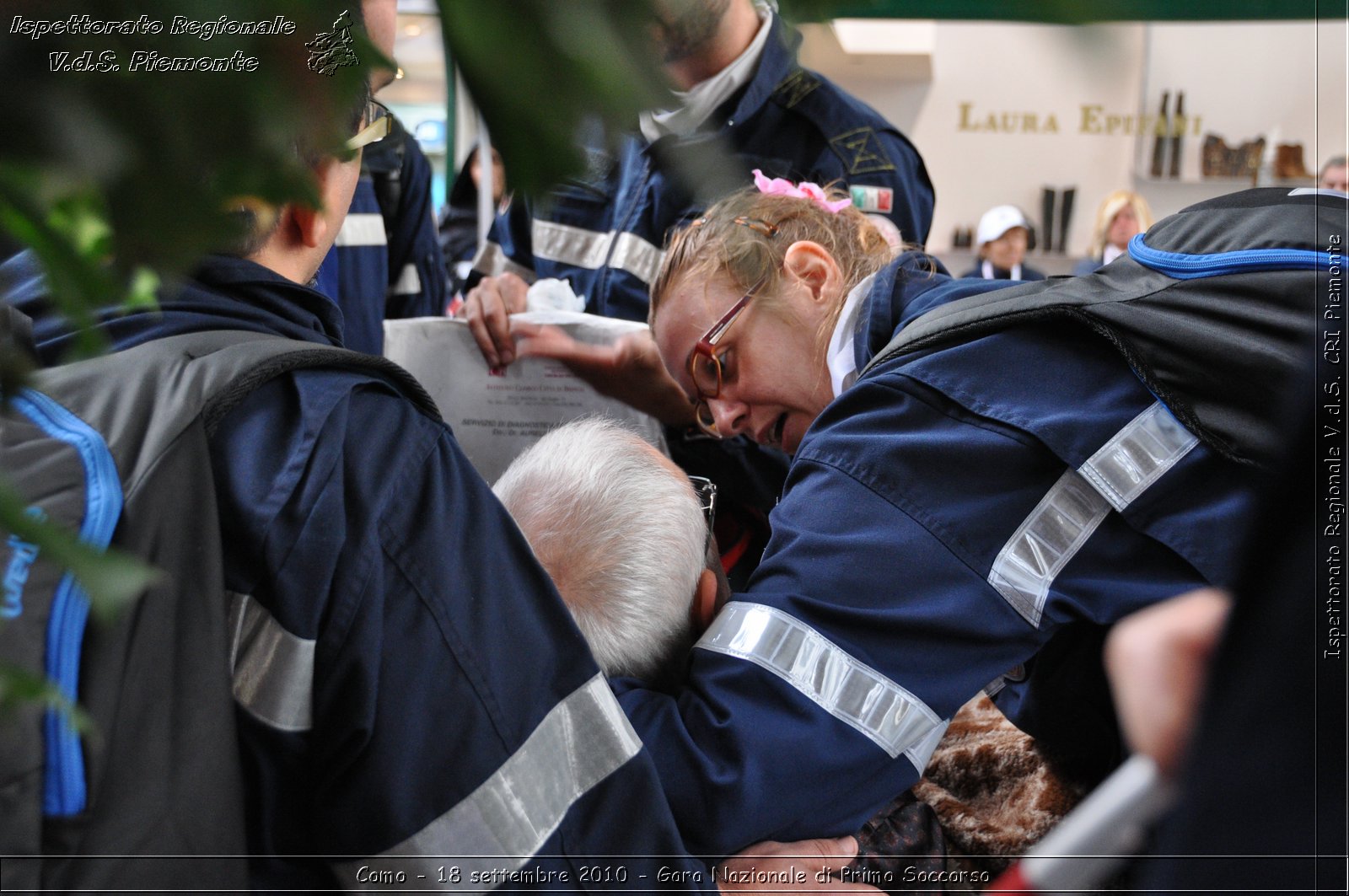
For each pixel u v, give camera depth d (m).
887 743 1.06
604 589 1.09
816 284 1.44
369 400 0.88
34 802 0.66
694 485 1.29
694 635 1.17
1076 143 4.58
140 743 0.72
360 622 0.80
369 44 0.27
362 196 2.32
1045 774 1.35
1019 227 4.55
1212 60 4.25
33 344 0.62
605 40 0.28
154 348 0.85
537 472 1.15
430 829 0.82
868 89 4.42
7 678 0.31
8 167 0.25
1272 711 0.43
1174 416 1.11
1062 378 1.16
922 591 1.09
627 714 1.04
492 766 0.83
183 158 0.25
